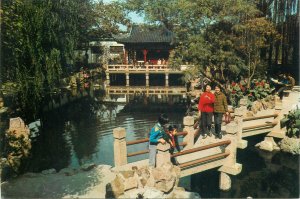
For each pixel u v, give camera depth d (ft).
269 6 104.47
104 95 129.39
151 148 32.48
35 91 58.39
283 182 45.16
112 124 80.53
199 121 45.47
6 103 58.29
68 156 56.49
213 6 91.15
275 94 75.41
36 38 58.85
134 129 75.41
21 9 54.90
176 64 101.96
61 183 35.06
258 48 92.22
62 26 78.64
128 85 153.79
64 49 80.02
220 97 43.45
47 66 65.10
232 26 91.50
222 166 41.04
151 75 169.89
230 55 91.04
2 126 49.49
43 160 53.93
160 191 30.17
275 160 52.80
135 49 162.20
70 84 137.80
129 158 54.95
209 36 92.58
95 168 39.29
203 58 91.09
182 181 46.96
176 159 38.32
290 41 102.73
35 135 69.62
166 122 32.07
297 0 100.27
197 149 36.40
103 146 62.28
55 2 75.56
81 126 78.59
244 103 57.98
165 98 120.57
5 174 39.24
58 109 100.12
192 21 94.12
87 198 31.30
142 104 108.88
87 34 163.32
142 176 31.86
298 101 70.95
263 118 54.60
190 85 129.29
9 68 48.06
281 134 54.80
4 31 39.60
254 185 44.62
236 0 89.66
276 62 109.50
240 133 46.85
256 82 81.30
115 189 29.94
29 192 33.01
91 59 196.13
